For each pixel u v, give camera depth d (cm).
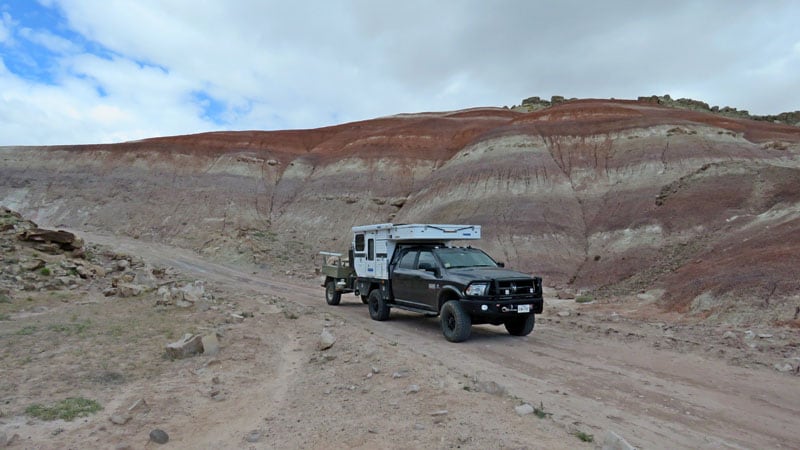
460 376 742
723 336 1098
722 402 656
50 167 6481
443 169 5678
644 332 1205
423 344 1060
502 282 1074
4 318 1169
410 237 1304
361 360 833
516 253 3650
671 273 2262
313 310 1547
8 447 490
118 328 1077
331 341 949
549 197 4356
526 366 860
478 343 1073
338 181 6028
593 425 555
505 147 5369
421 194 5388
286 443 508
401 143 6869
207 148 7150
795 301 1342
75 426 552
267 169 6762
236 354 894
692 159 4394
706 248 2481
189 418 589
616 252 3250
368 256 1525
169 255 3856
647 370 830
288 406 630
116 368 784
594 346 1037
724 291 1570
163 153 6806
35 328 1055
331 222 5384
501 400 620
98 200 5766
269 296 1911
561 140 5419
